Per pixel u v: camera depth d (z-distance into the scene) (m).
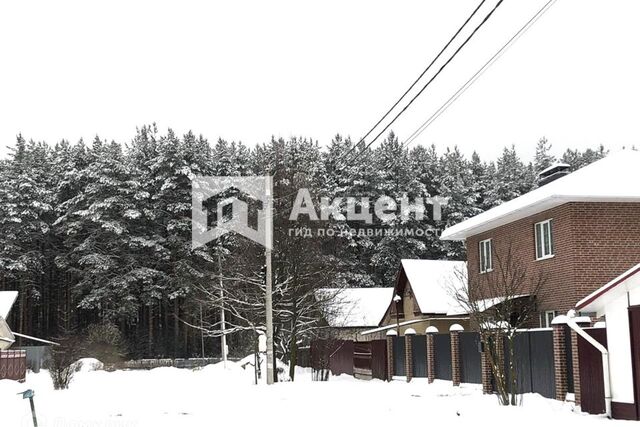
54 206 71.88
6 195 68.38
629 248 25.67
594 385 15.66
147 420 16.55
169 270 66.00
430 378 26.83
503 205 32.09
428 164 74.81
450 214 69.19
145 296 63.94
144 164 73.19
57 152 82.06
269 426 14.85
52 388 29.58
